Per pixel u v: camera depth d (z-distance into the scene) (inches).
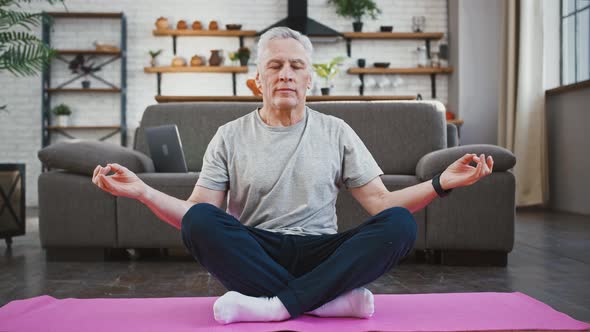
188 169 123.9
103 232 103.7
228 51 273.7
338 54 274.7
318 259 54.0
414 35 265.4
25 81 264.5
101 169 49.3
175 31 263.1
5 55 151.1
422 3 274.7
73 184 103.7
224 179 59.0
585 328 50.9
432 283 82.9
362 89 273.3
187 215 50.5
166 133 110.3
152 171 116.0
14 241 132.2
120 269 95.4
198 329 49.9
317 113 60.2
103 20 269.4
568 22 217.2
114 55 268.2
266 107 58.4
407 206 55.8
